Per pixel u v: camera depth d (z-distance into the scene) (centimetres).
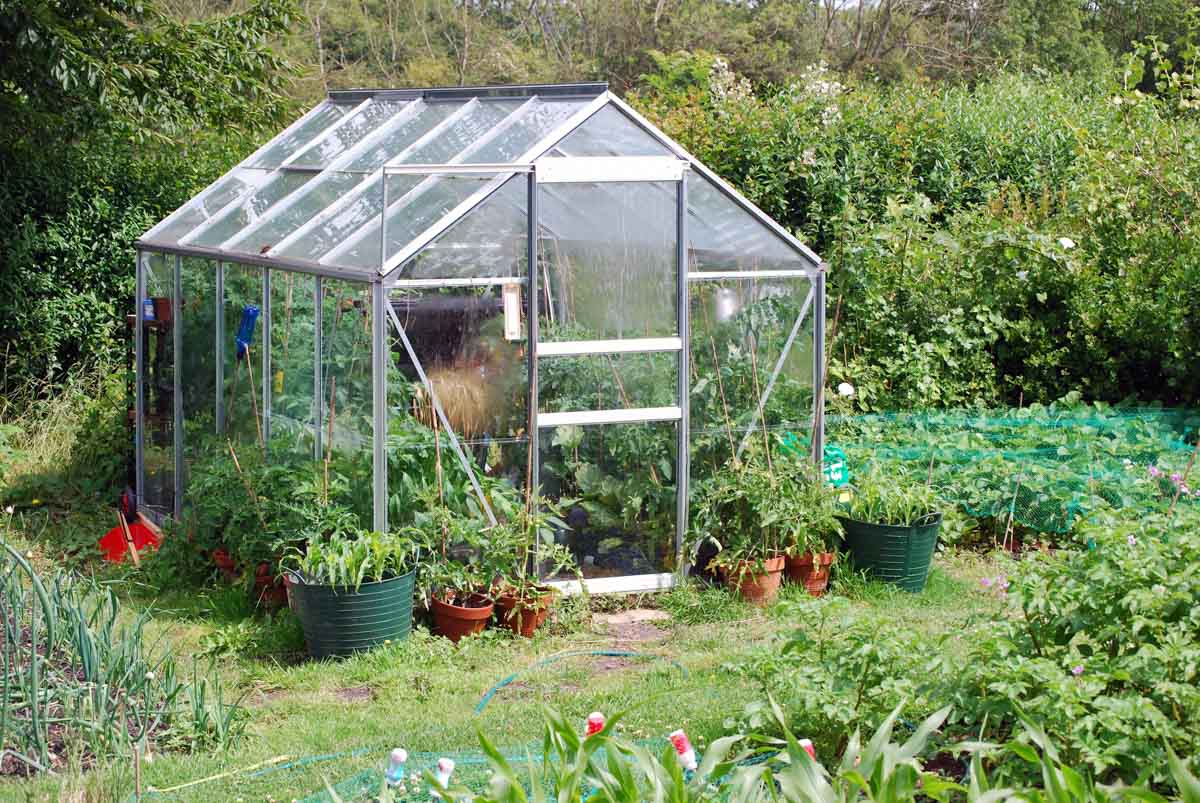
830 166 1121
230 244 819
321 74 2783
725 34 2970
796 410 787
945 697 446
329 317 702
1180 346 971
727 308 765
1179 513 563
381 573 636
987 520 883
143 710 522
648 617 722
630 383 739
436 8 3120
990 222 1030
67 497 995
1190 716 411
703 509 750
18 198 1172
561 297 721
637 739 520
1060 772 339
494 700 588
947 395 979
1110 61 3016
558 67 3061
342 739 531
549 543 707
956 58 3002
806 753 354
